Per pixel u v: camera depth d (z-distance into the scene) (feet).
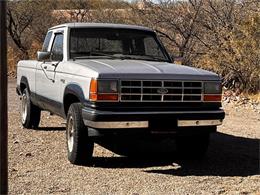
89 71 21.49
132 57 25.98
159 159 24.22
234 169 22.21
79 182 19.65
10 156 24.12
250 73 50.49
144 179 20.25
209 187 19.19
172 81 21.50
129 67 22.15
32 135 30.07
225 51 51.72
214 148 26.94
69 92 23.26
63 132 31.30
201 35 56.13
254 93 50.31
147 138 21.56
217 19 55.11
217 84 22.33
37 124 32.22
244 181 20.13
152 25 60.85
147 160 23.95
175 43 58.23
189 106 21.85
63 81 24.39
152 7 61.26
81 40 25.76
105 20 76.59
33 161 23.16
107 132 20.79
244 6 53.93
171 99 21.53
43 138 29.07
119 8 83.41
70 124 22.88
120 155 24.90
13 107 44.14
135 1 67.67
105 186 19.12
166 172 21.53
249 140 29.22
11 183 19.35
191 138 23.80
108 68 21.66
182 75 21.71
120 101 20.88
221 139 29.53
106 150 26.09
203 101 22.02
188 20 57.88
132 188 18.89
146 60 25.93
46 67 27.45
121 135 20.95
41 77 28.55
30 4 91.61
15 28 89.92
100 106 20.76
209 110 22.12
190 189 18.85
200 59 55.06
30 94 31.27
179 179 20.33
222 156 24.97
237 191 18.71
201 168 22.38
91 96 20.89
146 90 21.16
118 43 26.32
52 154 24.71
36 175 20.65
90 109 20.99
